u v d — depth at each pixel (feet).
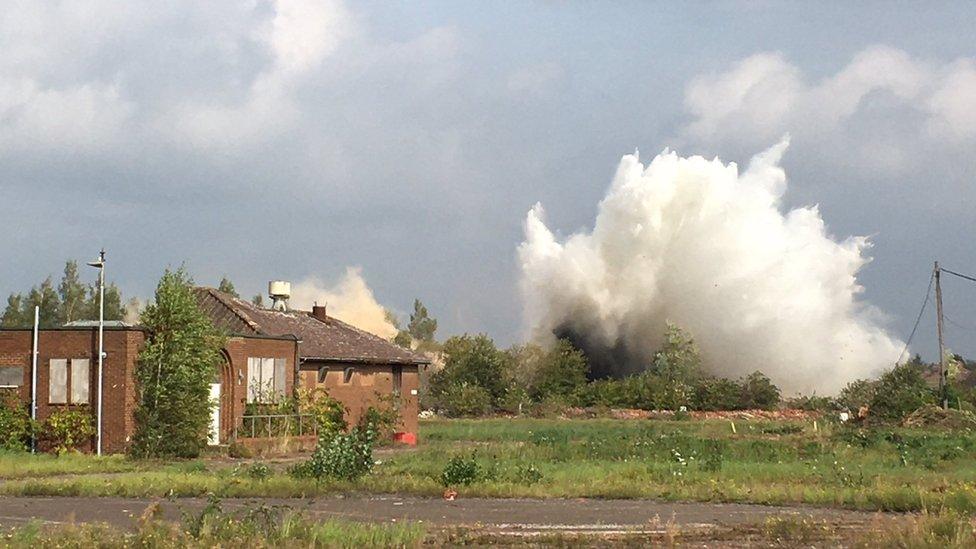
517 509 80.28
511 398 311.88
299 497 89.15
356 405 183.42
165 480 98.07
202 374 138.51
